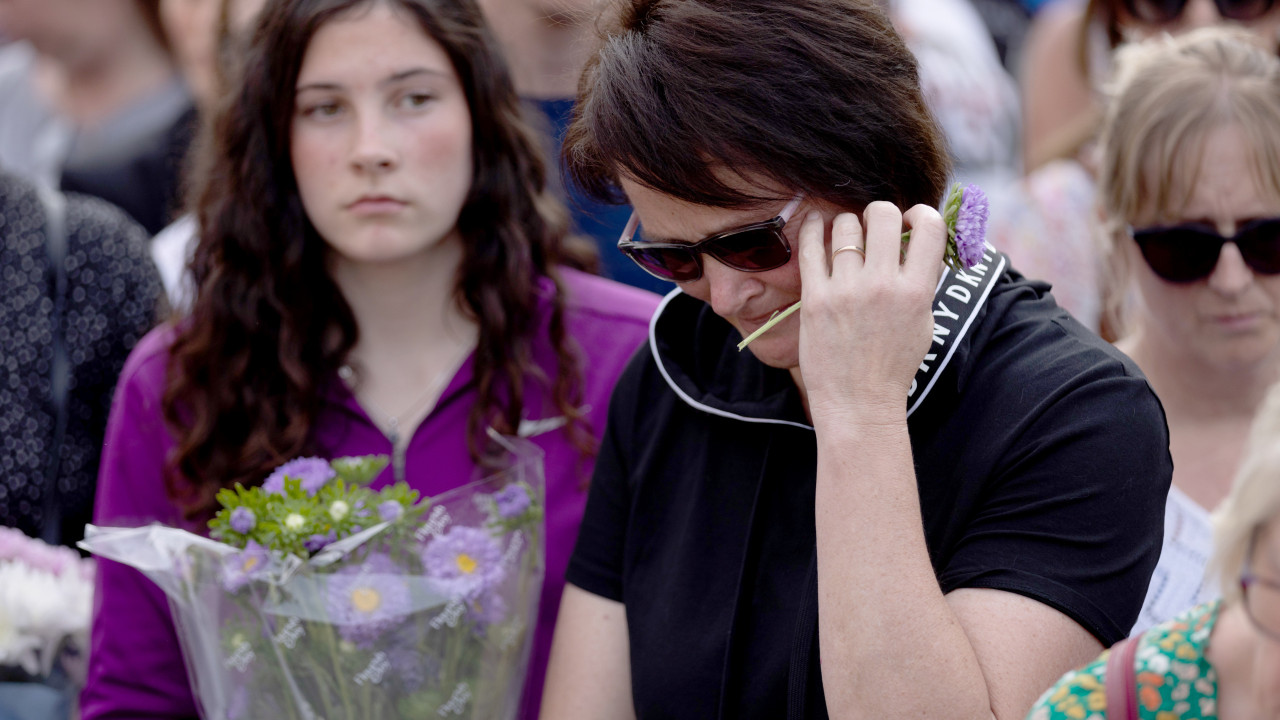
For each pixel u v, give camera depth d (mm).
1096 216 6430
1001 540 4059
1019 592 3938
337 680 4789
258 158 6270
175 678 6242
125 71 10562
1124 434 4066
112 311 7664
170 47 10648
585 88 4480
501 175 6426
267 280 6297
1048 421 4109
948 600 4062
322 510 4836
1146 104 5723
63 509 7527
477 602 4910
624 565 5051
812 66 3959
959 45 10977
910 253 4066
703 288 4453
